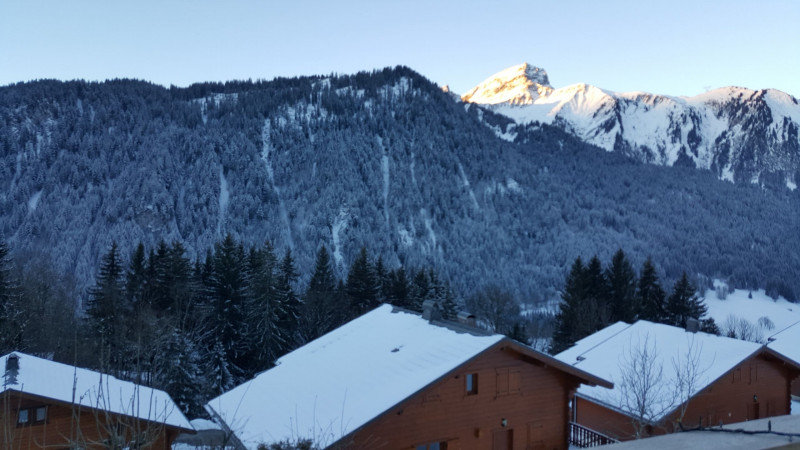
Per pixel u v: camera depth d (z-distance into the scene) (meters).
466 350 17.75
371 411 15.64
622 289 59.97
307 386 19.00
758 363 25.84
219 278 50.31
